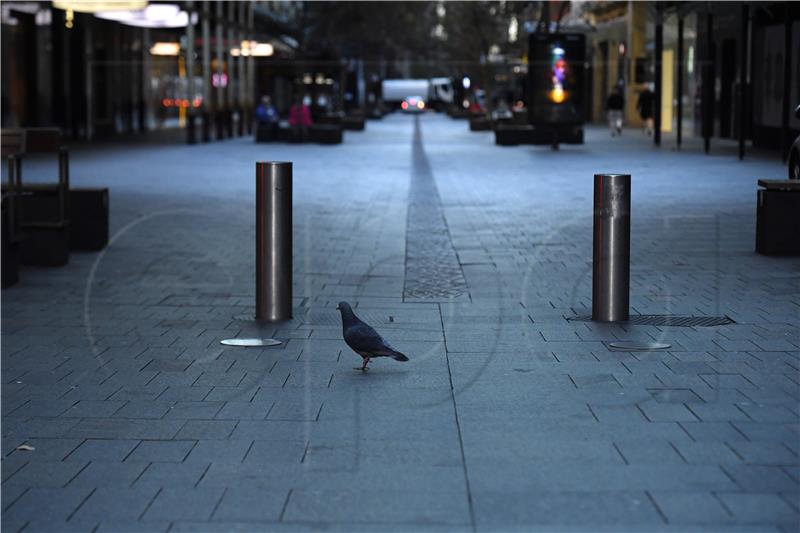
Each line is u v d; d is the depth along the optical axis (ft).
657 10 114.11
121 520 17.13
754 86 114.52
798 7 99.30
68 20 150.30
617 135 150.61
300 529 16.61
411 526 16.66
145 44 184.85
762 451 19.86
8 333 31.30
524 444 20.48
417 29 241.14
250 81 182.09
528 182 79.92
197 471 19.33
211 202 66.54
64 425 22.29
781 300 34.60
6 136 43.39
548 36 116.98
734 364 26.45
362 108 265.13
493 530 16.44
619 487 18.13
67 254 44.27
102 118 166.81
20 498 18.15
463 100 258.78
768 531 16.22
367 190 75.46
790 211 43.14
